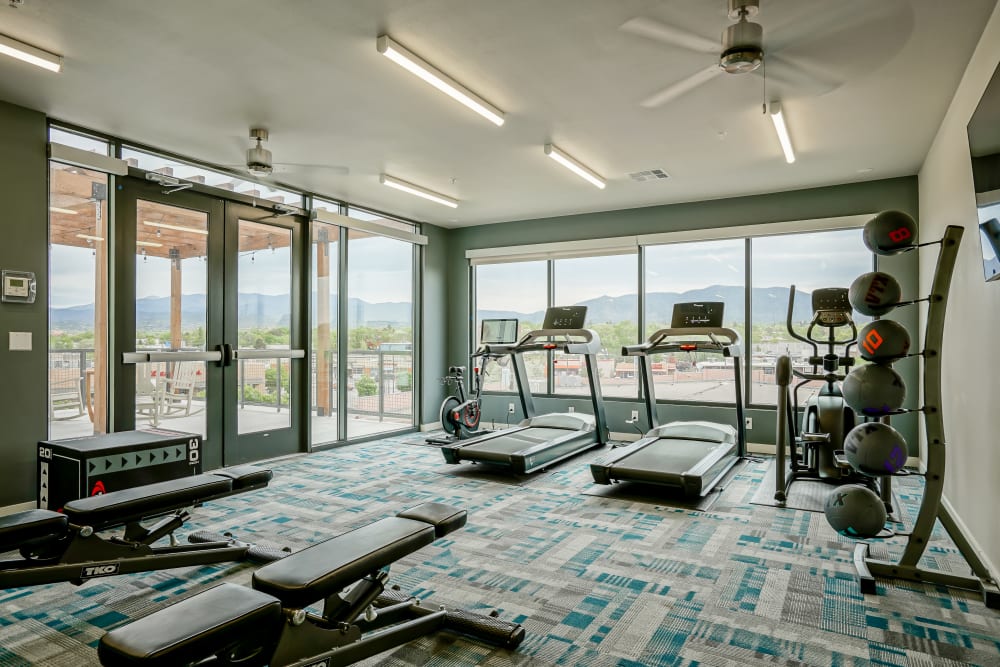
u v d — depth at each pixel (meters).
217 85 3.79
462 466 5.77
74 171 4.55
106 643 1.57
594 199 6.85
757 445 6.52
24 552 2.70
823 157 5.25
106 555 2.75
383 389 7.54
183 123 4.44
